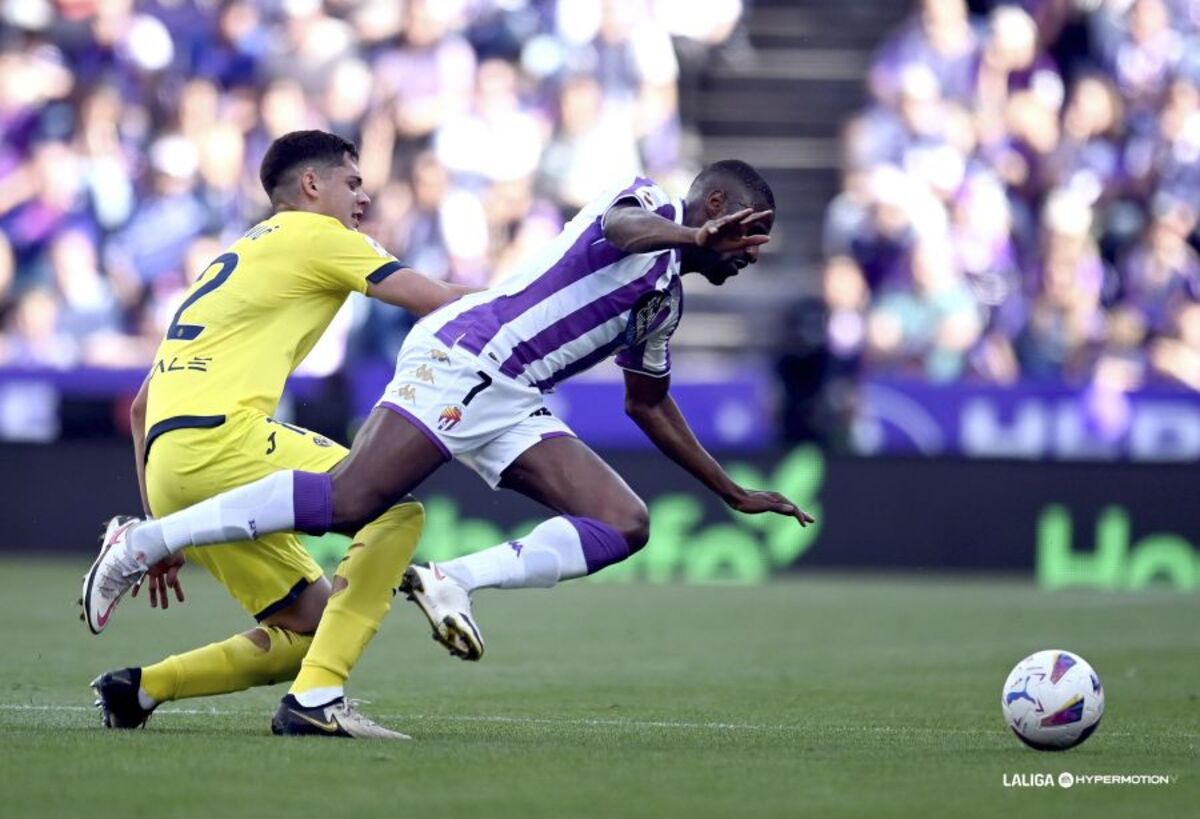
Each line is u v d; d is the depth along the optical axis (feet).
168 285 176.96
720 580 165.68
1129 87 195.31
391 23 190.49
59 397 168.25
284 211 65.67
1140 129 191.93
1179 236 185.26
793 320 176.96
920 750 60.29
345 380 163.32
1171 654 106.42
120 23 188.44
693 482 167.94
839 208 187.21
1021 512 167.02
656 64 197.77
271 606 64.23
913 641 113.39
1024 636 117.19
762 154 211.00
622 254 62.28
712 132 212.64
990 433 167.43
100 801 45.78
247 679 64.49
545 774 51.55
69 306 174.91
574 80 190.19
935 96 190.08
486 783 49.67
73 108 185.57
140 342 173.88
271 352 62.90
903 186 182.70
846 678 92.43
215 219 179.93
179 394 62.03
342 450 62.49
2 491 167.94
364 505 59.88
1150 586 162.09
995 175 187.52
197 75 189.26
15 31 187.11
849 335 175.94
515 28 197.16
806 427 175.83
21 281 177.78
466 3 195.31
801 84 213.87
